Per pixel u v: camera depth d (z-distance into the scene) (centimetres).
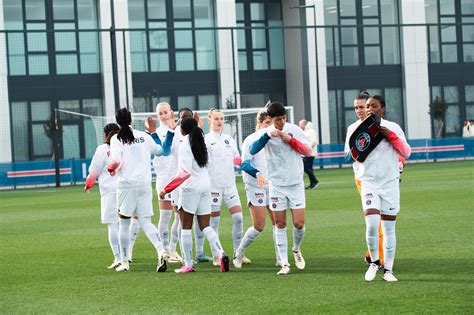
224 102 8044
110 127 2089
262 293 1623
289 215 3112
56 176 6450
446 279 1683
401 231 2475
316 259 2048
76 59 7638
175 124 2247
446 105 8419
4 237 2800
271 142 1852
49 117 7512
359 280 1722
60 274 1972
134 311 1501
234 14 8106
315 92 8275
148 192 1983
